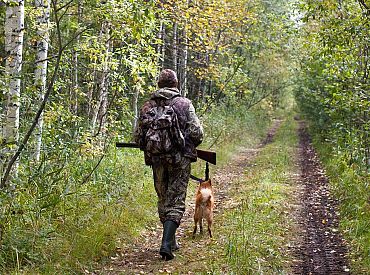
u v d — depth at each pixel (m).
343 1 9.38
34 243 5.38
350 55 9.37
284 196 10.17
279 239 7.00
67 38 9.68
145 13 6.35
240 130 24.22
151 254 6.25
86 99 11.66
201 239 6.95
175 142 5.82
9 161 6.07
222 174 13.86
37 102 7.19
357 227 7.28
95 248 5.90
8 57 6.30
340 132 13.22
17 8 6.29
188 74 19.69
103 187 7.92
